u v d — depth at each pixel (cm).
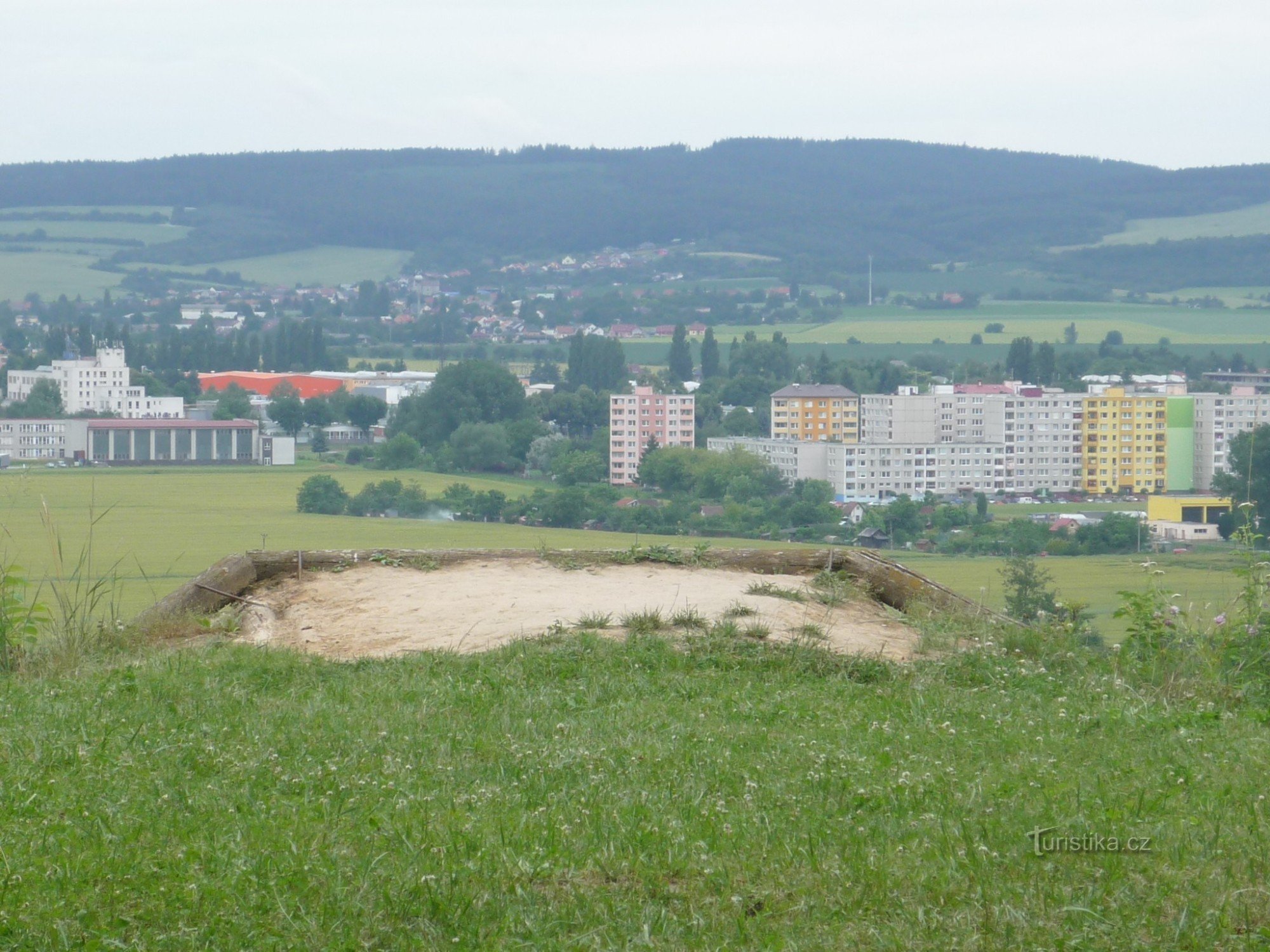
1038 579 2900
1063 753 955
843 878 673
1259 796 830
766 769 884
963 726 1046
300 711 1043
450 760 901
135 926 617
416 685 1137
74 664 1298
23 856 685
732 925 626
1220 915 630
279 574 1670
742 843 727
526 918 624
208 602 1573
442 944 603
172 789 817
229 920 619
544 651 1270
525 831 732
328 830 735
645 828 741
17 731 955
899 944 602
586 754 909
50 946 594
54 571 1512
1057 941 602
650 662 1256
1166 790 845
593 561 1719
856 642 1370
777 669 1256
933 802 809
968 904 646
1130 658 1341
